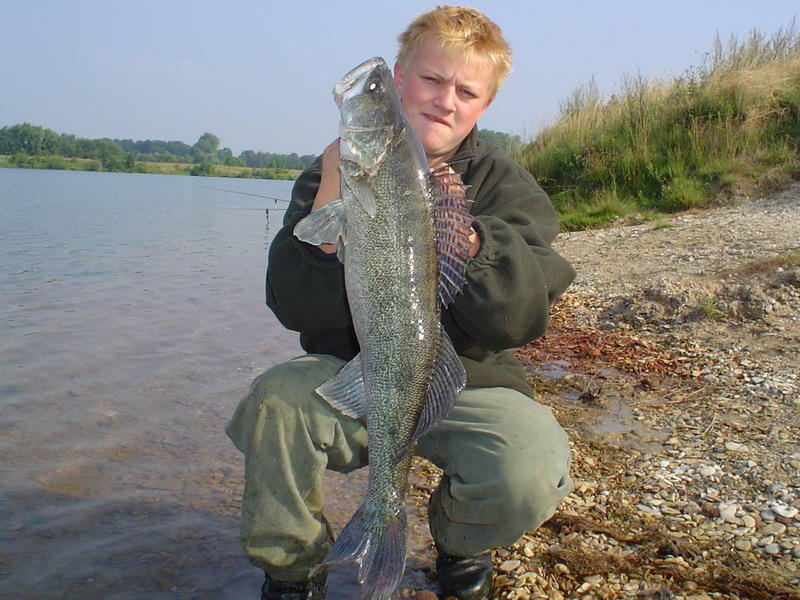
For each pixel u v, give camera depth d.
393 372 2.64
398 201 2.56
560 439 2.87
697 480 4.00
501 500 2.75
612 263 9.13
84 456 4.79
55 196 36.41
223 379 6.41
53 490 4.33
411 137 2.60
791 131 13.02
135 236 18.42
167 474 4.55
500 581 3.23
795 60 14.74
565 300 7.90
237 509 4.14
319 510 2.92
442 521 3.00
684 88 14.87
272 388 2.79
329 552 2.71
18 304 9.55
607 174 13.81
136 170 95.75
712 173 12.62
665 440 4.58
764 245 8.52
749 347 5.95
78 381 6.30
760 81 13.74
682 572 3.19
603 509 3.79
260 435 2.78
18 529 3.89
